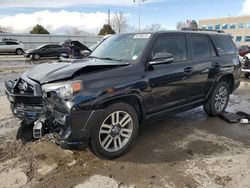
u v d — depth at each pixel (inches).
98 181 131.9
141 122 168.2
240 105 274.4
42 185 128.5
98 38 1739.7
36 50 916.0
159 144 173.9
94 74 142.0
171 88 177.2
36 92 144.7
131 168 143.9
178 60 184.7
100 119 142.3
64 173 138.6
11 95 158.2
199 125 210.7
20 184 129.4
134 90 152.6
